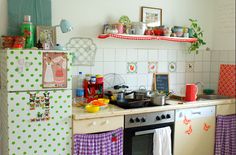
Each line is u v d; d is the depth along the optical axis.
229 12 3.45
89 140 2.28
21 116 2.07
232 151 3.14
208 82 3.70
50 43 2.44
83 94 2.77
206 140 3.01
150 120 2.59
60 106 2.19
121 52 3.08
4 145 2.37
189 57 3.54
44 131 2.16
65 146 2.24
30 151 2.13
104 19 2.94
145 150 2.66
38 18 2.57
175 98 3.11
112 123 2.40
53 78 2.14
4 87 2.20
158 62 3.32
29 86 2.07
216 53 3.66
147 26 3.12
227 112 3.12
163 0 3.28
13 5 2.47
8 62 2.00
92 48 2.91
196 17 3.54
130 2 3.07
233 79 3.24
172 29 3.20
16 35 2.49
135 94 2.89
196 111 2.89
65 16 2.74
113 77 3.05
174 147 2.79
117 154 2.43
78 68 2.86
